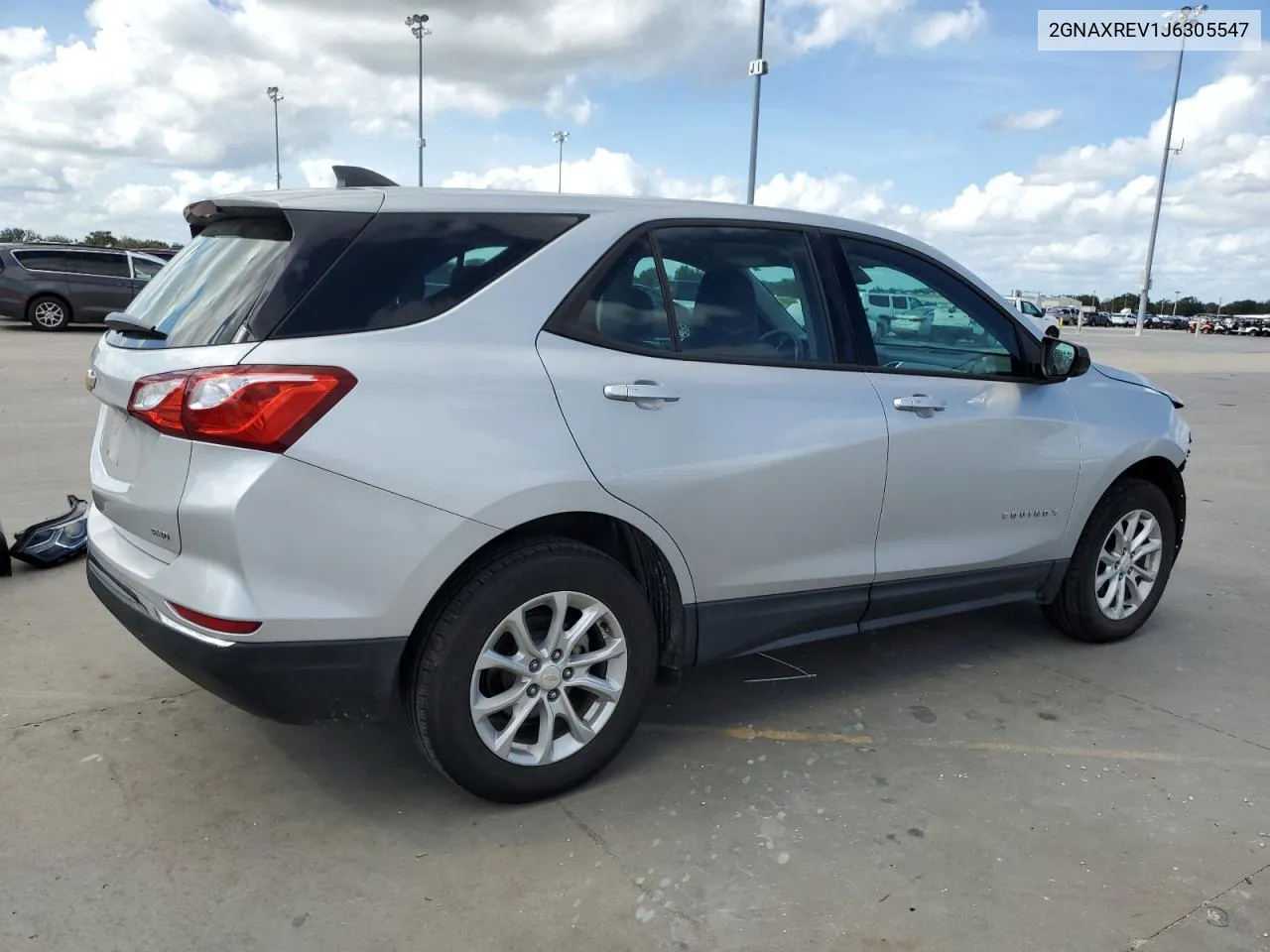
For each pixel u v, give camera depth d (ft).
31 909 7.85
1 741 10.59
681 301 10.30
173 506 8.21
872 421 11.22
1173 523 14.97
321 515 8.16
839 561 11.26
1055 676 13.37
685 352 10.18
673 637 10.48
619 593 9.67
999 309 12.92
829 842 9.15
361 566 8.34
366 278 8.69
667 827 9.34
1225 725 11.94
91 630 13.73
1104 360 79.15
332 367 8.21
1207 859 9.03
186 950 7.46
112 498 9.15
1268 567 19.15
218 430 7.96
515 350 9.13
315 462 8.09
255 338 8.19
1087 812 9.80
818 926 7.94
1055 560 13.56
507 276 9.30
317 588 8.23
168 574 8.36
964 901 8.30
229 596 8.03
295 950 7.51
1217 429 38.86
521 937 7.73
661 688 12.66
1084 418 13.47
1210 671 13.69
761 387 10.51
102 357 9.62
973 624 15.51
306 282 8.48
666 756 10.80
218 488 8.00
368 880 8.39
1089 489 13.55
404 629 8.63
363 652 8.50
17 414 30.37
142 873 8.38
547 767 9.57
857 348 11.46
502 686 9.64
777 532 10.64
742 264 10.85
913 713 12.08
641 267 10.07
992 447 12.35
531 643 9.30
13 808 9.30
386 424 8.35
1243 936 7.93
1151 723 11.95
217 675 8.20
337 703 8.61
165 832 9.00
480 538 8.79
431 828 9.22
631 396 9.55
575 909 8.08
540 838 9.11
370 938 7.66
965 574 12.53
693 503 9.96
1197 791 10.28
